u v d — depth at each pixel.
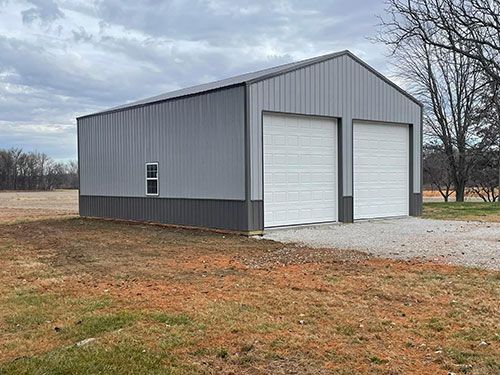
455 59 25.48
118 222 16.92
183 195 14.23
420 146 16.97
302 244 10.42
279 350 4.12
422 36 13.53
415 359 3.94
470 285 6.34
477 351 4.08
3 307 5.60
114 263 8.52
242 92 12.20
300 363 3.86
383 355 4.01
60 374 3.65
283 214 13.15
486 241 10.29
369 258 8.52
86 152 19.19
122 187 17.16
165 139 14.92
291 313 5.20
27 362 3.87
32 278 7.31
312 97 13.63
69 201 37.50
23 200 39.19
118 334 4.49
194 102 13.73
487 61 14.38
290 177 13.30
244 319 4.97
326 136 14.21
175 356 3.97
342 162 14.45
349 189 14.65
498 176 29.14
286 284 6.57
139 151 16.19
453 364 3.83
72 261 8.83
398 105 16.23
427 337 4.44
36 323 4.97
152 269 7.87
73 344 4.29
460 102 26.48
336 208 14.45
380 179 15.81
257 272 7.46
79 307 5.52
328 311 5.26
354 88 14.81
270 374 3.66
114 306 5.54
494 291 6.00
